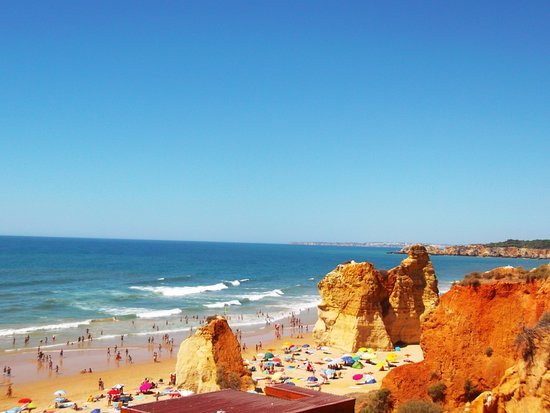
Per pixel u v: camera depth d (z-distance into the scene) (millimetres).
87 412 45438
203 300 121625
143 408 21594
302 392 24719
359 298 62250
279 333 85500
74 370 60406
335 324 64812
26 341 73688
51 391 52594
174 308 106812
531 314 26828
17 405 48125
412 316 63688
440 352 28766
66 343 73938
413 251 65312
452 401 27172
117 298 119000
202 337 46906
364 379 51438
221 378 43844
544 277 27812
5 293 121875
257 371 57812
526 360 20812
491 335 27766
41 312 97812
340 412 22688
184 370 45969
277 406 21922
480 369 27109
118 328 85375
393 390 28734
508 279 30000
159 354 69000
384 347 60969
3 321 88188
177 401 22828
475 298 29062
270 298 130500
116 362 64438
